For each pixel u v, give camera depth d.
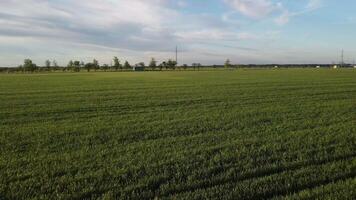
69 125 16.05
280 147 10.89
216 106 22.42
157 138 12.82
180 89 37.59
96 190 7.50
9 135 13.77
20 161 9.91
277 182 7.72
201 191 7.29
